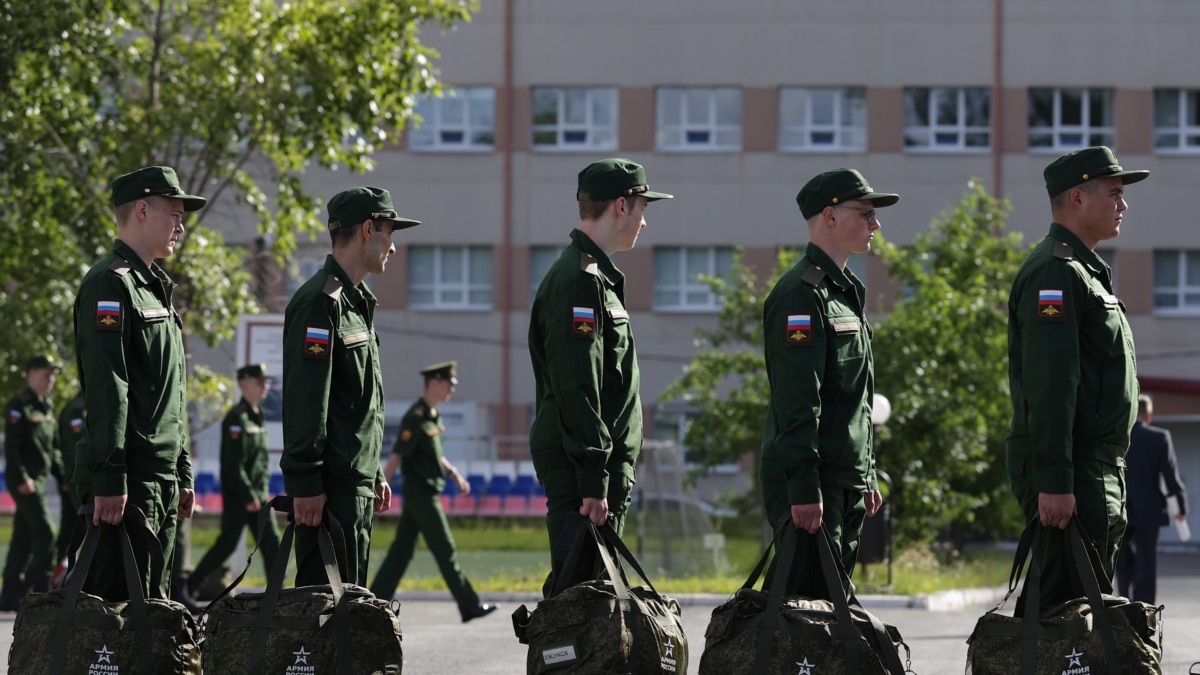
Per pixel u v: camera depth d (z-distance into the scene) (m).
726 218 64.88
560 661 11.38
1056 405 11.90
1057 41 65.12
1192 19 65.12
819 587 12.14
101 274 12.74
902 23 65.00
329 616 11.60
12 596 26.22
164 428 12.98
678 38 64.88
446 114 65.25
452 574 23.69
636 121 64.94
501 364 65.06
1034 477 11.98
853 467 12.27
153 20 32.56
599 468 12.10
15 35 30.22
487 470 59.50
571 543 12.13
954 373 39.81
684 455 62.97
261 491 26.72
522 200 65.06
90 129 31.95
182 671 12.08
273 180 33.47
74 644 11.90
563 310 12.27
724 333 43.12
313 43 32.28
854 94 65.19
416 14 32.72
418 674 18.08
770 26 64.94
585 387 12.16
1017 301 12.41
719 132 65.19
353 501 12.74
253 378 26.77
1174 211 65.12
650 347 64.62
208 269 33.38
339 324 12.76
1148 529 24.34
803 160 64.88
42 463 26.28
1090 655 11.34
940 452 38.69
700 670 11.55
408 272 65.25
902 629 24.56
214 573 26.98
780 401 12.12
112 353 12.54
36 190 31.69
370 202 13.03
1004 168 64.94
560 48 64.94
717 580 31.66
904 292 63.56
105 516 12.39
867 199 12.45
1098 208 12.45
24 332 31.80
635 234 12.78
